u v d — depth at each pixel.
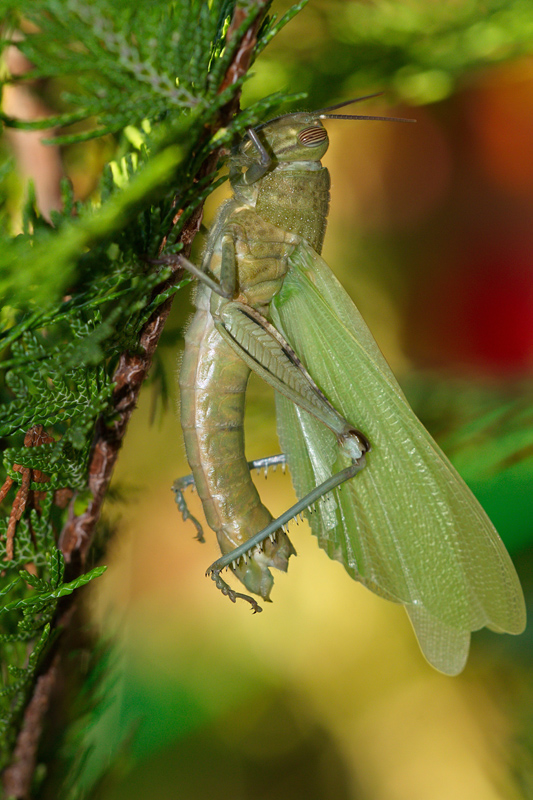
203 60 0.27
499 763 0.33
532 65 0.36
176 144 0.28
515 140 0.38
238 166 0.32
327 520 0.32
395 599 0.32
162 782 0.36
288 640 0.37
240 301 0.32
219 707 0.37
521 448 0.33
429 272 0.38
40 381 0.29
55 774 0.31
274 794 0.36
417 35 0.33
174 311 0.33
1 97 0.26
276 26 0.29
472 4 0.33
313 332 0.32
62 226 0.29
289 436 0.33
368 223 0.39
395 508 0.32
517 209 0.38
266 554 0.32
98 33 0.25
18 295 0.28
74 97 0.27
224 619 0.37
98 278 0.29
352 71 0.33
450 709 0.37
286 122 0.32
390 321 0.37
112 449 0.30
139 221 0.29
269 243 0.32
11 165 0.29
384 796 0.37
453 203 0.38
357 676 0.37
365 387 0.32
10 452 0.29
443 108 0.39
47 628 0.29
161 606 0.37
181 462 0.34
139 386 0.30
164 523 0.37
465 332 0.37
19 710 0.30
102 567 0.29
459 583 0.32
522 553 0.35
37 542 0.29
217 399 0.32
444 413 0.34
